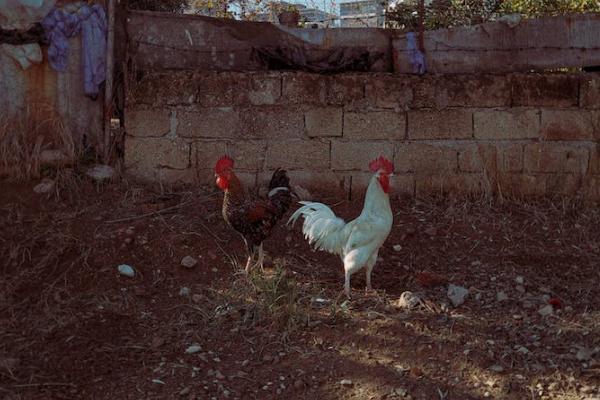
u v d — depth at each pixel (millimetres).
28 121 6105
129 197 5879
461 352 4195
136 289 4891
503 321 4621
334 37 6598
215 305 4754
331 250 5070
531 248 5750
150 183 6230
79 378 3922
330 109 6254
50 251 5098
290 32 6590
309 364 4125
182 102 6184
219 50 6500
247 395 3842
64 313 4535
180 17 6410
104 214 5598
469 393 3869
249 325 4527
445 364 4105
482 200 6316
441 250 5703
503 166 6398
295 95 6227
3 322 4406
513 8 8320
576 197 6395
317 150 6281
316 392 3871
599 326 4523
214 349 4289
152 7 9500
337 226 4988
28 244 5133
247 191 6094
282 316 4520
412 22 8234
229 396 3820
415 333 4395
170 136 6207
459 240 5824
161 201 5871
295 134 6262
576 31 6574
